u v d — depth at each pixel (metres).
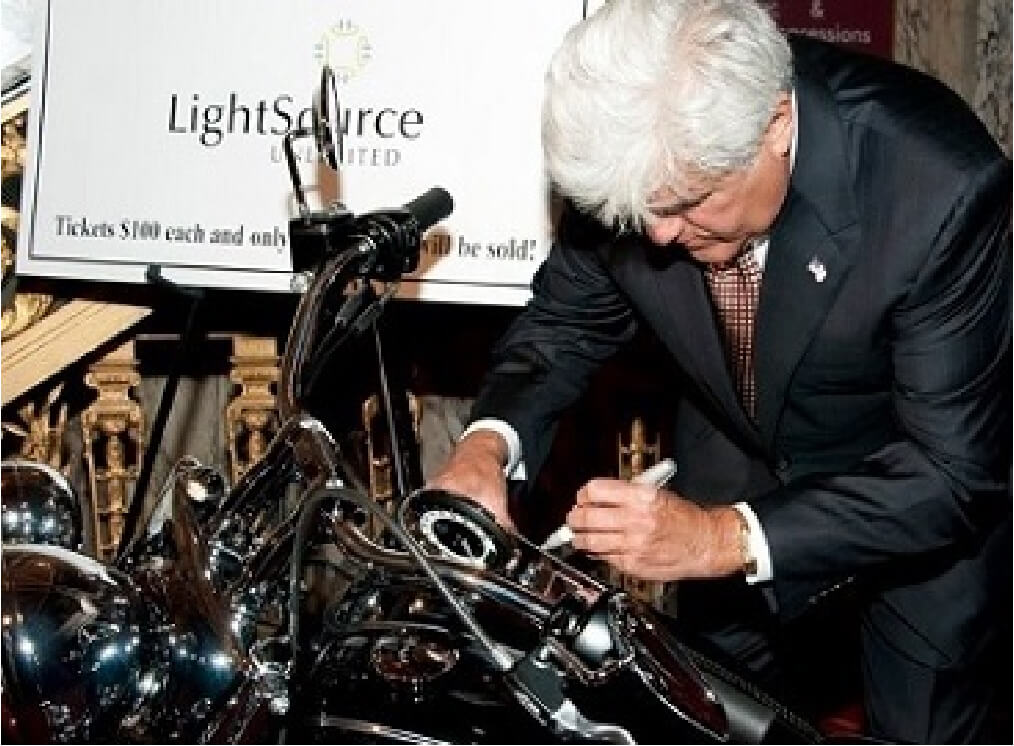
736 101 1.83
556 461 3.97
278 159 2.84
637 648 1.27
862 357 2.21
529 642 1.33
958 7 4.21
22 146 3.07
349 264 1.69
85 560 1.29
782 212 2.13
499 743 1.31
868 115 2.16
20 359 3.18
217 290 3.18
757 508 2.11
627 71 1.83
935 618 2.52
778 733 1.32
